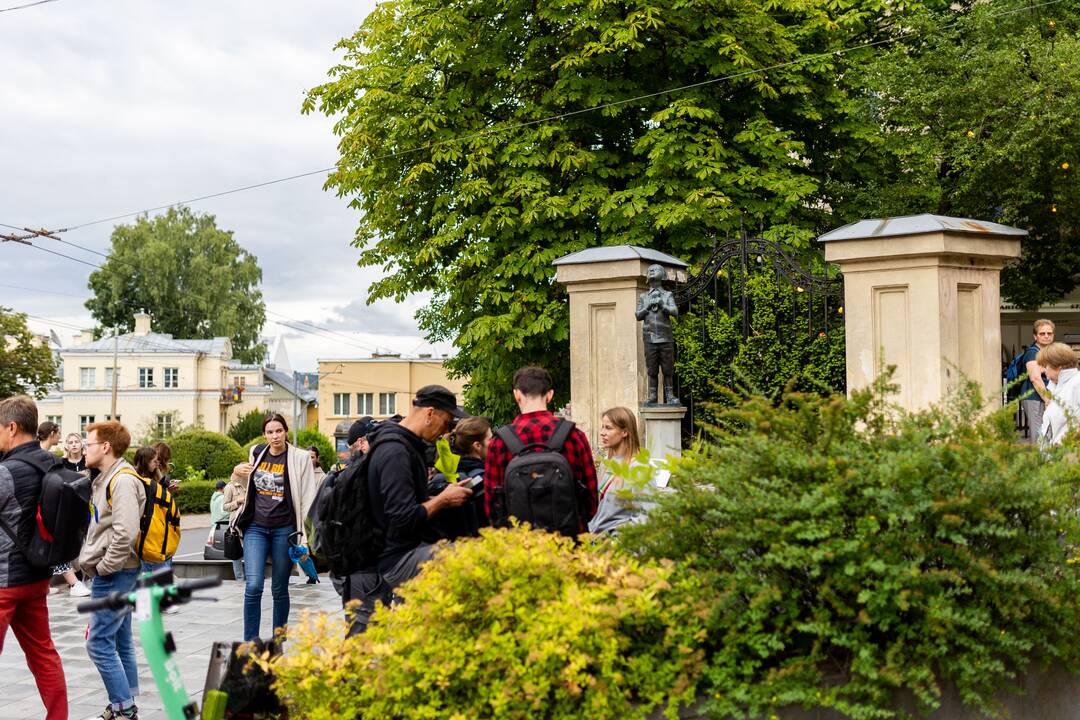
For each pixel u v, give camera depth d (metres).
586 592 3.86
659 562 4.20
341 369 75.69
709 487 4.27
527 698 3.58
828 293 9.87
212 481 36.22
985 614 3.79
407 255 17.69
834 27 16.62
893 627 3.91
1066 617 3.97
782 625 3.91
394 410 75.56
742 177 15.70
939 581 3.83
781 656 4.00
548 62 16.64
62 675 5.88
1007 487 3.88
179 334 70.94
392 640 3.96
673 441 10.03
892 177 17.66
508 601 3.77
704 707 3.82
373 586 5.15
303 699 3.90
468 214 16.70
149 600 3.45
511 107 17.12
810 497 3.85
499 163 16.06
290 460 8.12
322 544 5.18
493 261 16.25
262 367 85.06
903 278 8.82
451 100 16.64
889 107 16.34
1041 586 3.86
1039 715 4.26
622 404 10.82
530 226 15.81
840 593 3.90
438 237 16.17
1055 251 16.73
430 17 16.25
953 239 8.62
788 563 3.77
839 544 3.77
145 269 68.25
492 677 3.71
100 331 71.38
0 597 5.59
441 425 5.23
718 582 3.98
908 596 3.76
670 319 10.54
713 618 3.82
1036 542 4.00
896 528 3.81
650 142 15.72
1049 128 13.94
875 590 3.77
